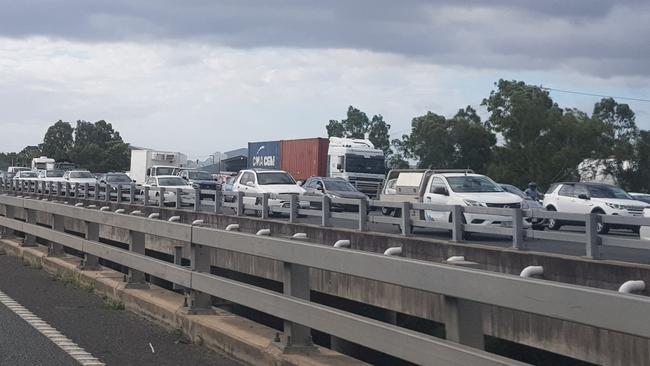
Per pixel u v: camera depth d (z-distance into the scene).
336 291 13.07
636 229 20.02
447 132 67.88
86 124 135.00
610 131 65.69
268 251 6.96
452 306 4.77
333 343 8.52
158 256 20.36
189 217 25.48
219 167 64.19
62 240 13.91
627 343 7.73
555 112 63.78
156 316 9.41
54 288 12.47
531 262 11.98
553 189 25.28
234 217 22.64
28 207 16.77
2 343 8.32
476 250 13.22
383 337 5.30
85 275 12.30
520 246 12.73
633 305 3.48
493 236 17.64
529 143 63.81
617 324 3.56
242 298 7.40
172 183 37.62
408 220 15.77
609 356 7.99
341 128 100.56
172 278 9.09
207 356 7.69
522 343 9.36
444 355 4.66
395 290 11.68
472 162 67.62
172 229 9.16
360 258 5.61
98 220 12.15
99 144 133.62
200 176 44.44
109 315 10.04
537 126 63.62
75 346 8.18
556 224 23.38
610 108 75.00
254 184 28.00
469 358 4.44
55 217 15.02
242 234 7.47
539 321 9.10
